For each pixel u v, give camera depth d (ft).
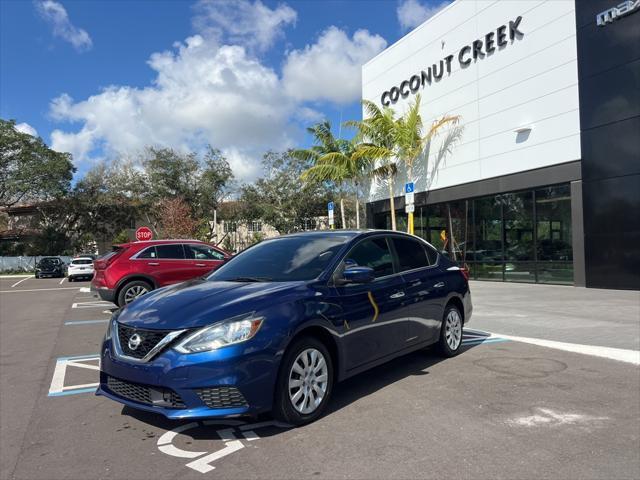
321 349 14.34
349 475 10.94
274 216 130.93
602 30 44.65
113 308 45.27
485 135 57.88
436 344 20.75
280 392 13.12
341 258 16.34
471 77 59.62
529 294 43.24
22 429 14.35
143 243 37.06
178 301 14.11
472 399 15.79
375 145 69.82
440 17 64.23
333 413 14.78
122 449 12.68
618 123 43.39
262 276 16.24
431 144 66.33
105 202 148.87
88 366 22.22
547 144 50.24
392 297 17.39
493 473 10.89
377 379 18.21
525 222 53.62
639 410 14.66
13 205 158.40
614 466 11.16
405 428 13.52
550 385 17.12
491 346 23.35
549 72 49.93
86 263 102.99
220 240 153.48
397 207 73.97
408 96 70.74
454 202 63.72
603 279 44.93
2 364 23.07
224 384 12.17
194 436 13.35
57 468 11.71
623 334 24.71
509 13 54.34
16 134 143.23
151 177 139.44
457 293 21.50
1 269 143.33
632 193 42.42
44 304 52.16
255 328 12.77
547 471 10.95
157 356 12.60
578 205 47.06
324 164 78.43
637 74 41.86
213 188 140.56
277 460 11.78
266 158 131.13
